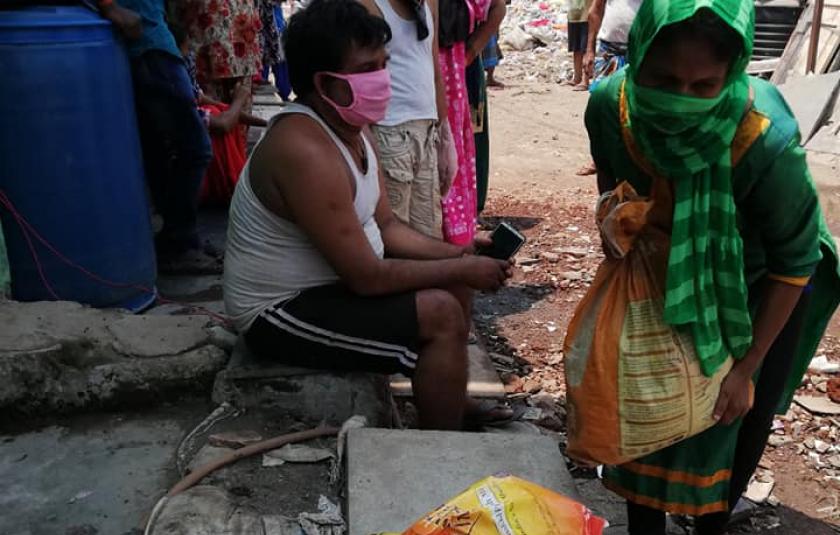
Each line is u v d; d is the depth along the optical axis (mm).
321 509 2291
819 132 7395
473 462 2393
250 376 2799
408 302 2693
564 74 12086
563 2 16172
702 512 2275
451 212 3711
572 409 2178
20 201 3176
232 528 2184
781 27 10352
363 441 2449
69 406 2756
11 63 3035
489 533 1715
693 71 1742
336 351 2738
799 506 3164
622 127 2021
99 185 3316
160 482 2465
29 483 2459
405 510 2205
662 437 2088
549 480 2342
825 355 4234
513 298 4891
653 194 2047
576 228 6055
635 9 6812
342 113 2562
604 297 2113
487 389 3775
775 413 2430
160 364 2826
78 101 3182
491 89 11203
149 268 3678
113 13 3293
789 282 2025
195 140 3990
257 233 2691
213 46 4801
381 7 3086
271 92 9148
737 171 1918
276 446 2547
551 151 8156
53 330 2855
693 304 2012
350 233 2590
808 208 1942
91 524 2299
